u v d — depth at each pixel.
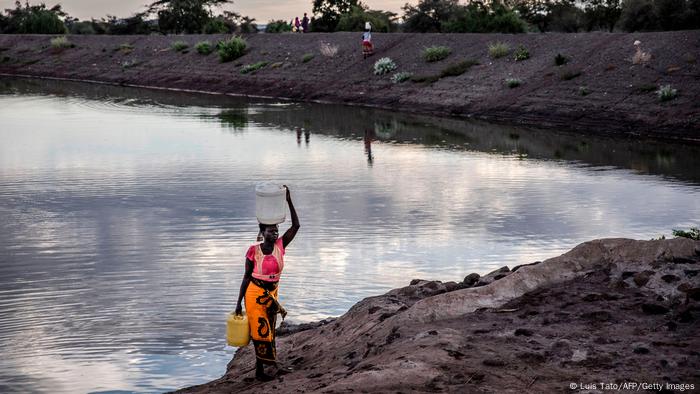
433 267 14.93
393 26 81.00
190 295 13.02
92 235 17.41
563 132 38.78
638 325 7.34
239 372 9.17
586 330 7.29
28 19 98.81
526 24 61.06
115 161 28.66
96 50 83.12
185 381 9.45
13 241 16.88
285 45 69.12
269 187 7.68
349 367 7.52
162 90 66.12
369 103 52.97
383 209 20.47
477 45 55.75
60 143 33.50
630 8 55.56
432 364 6.58
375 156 30.62
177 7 94.75
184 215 19.48
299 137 36.56
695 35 43.88
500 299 8.38
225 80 65.44
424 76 53.47
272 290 7.95
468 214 19.92
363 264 15.09
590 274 8.72
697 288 7.80
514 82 47.09
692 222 19.14
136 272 14.40
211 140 35.09
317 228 18.19
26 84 69.44
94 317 11.89
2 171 26.31
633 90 41.06
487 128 40.62
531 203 21.42
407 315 8.23
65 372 9.75
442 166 28.20
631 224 18.91
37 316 11.95
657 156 30.73
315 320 11.81
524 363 6.62
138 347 10.58
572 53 48.19
